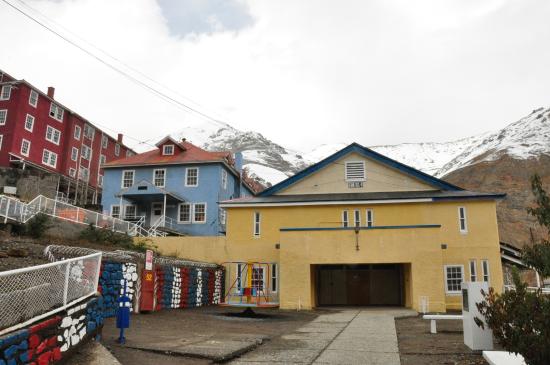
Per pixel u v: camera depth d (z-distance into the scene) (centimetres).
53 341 641
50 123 4778
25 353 557
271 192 2828
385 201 2508
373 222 2534
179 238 2645
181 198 3716
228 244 2609
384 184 2733
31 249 1254
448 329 1317
